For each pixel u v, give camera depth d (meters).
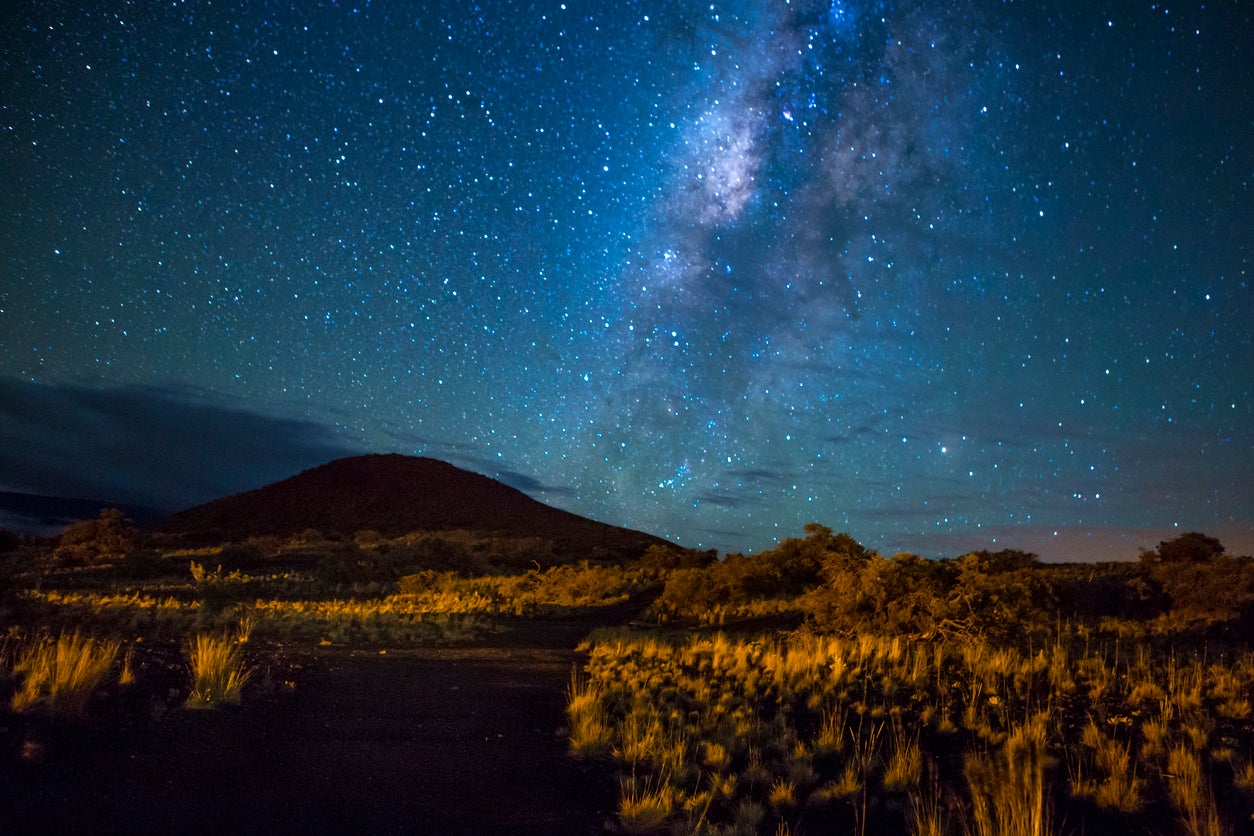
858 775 7.60
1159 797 6.96
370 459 100.94
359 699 10.17
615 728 9.02
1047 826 5.96
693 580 28.67
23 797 5.54
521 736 8.86
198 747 7.30
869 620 16.66
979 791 6.61
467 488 95.56
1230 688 10.94
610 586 37.28
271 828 5.60
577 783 7.21
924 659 13.59
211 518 84.38
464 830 5.89
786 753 8.18
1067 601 22.00
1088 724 9.49
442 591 36.28
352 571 40.62
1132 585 23.66
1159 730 8.73
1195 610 21.06
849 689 11.54
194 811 5.75
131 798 5.84
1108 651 15.21
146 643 12.36
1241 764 7.87
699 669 13.63
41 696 7.82
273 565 45.78
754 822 6.23
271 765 7.07
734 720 9.35
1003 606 15.91
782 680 11.90
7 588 18.03
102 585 33.50
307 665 12.33
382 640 17.44
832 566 18.00
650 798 6.37
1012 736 8.53
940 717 9.84
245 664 11.64
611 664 14.25
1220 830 5.91
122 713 8.02
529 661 15.10
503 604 30.94
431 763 7.57
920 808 6.70
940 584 16.75
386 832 5.73
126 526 52.91
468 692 11.20
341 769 7.16
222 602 25.30
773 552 37.41
